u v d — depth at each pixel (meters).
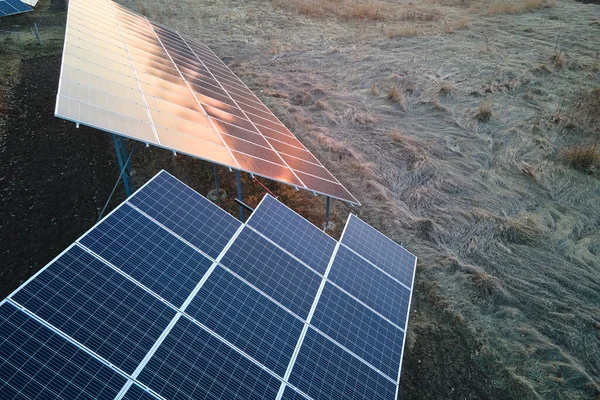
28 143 16.80
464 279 11.93
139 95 12.02
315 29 32.56
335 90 23.45
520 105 21.69
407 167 17.09
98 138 17.52
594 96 21.55
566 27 32.28
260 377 7.00
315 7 36.62
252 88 23.19
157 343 6.55
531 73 24.81
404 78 24.50
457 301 11.41
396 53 28.41
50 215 13.27
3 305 5.72
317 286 9.04
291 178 11.89
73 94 9.67
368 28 33.41
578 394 9.18
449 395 9.39
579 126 19.25
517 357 9.97
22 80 22.02
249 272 8.48
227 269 8.27
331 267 9.67
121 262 7.21
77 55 12.26
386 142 18.61
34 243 12.20
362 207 14.95
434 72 25.44
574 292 11.66
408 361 10.02
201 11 34.97
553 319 10.88
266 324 7.79
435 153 17.91
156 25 23.30
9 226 12.66
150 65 15.47
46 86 21.72
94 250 7.07
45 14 32.94
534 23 33.53
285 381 7.16
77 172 15.41
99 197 14.29
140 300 6.90
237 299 7.88
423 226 13.85
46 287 6.21
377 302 9.50
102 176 15.34
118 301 6.69
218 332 7.21
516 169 16.86
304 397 7.12
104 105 10.11
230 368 6.86
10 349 5.45
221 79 19.05
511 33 31.75
